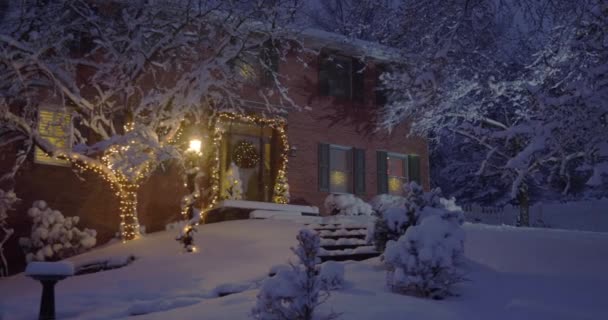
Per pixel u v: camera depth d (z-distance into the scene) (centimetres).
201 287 989
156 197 1811
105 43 1564
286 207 1834
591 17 1110
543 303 755
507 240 1125
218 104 1900
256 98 2030
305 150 2111
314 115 2158
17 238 1638
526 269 945
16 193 1655
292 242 1274
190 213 1299
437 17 1459
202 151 1856
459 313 704
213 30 1702
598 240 1107
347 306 723
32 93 1538
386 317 677
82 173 1747
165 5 1661
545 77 1240
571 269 923
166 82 1850
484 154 3053
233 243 1310
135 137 1504
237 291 929
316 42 2180
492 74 1839
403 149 2344
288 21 1775
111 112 1612
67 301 941
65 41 1616
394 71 2172
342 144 2202
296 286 578
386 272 935
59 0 1565
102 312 868
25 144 1534
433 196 1025
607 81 1012
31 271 816
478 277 899
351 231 1360
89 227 1720
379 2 1622
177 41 1641
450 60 1711
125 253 1361
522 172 1115
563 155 1083
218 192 1888
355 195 2192
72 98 1529
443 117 2103
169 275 1081
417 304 740
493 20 1430
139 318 769
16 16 1562
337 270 838
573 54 1155
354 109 2256
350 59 2295
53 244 1506
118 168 1523
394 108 2125
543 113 1101
